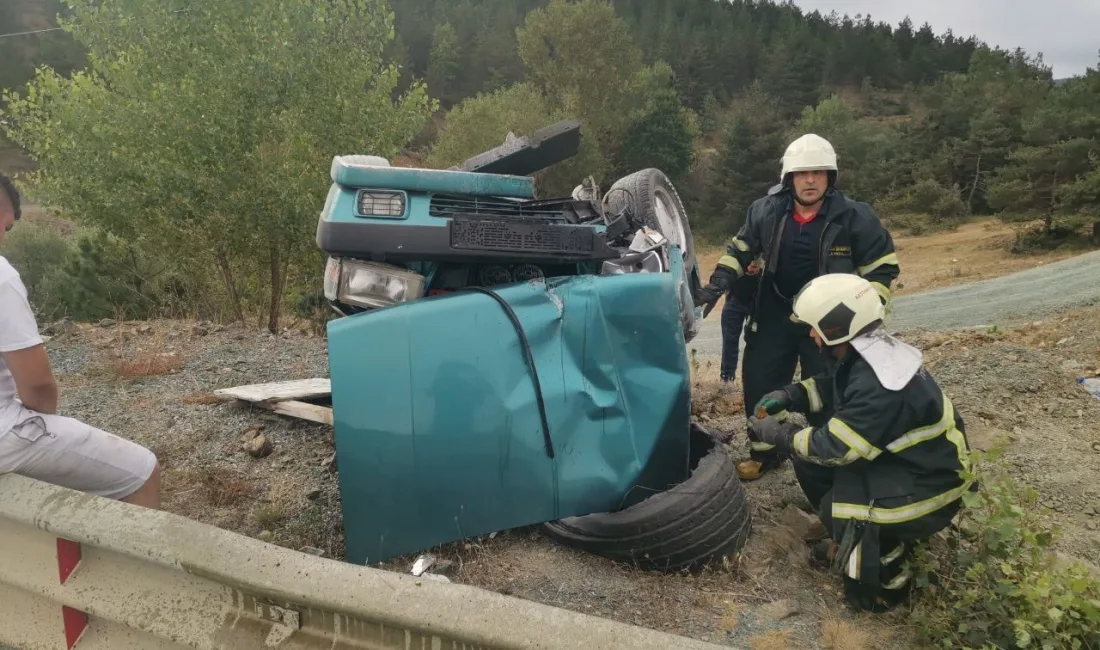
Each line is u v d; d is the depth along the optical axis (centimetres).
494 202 371
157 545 187
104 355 663
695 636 275
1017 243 3650
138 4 1107
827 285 299
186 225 1086
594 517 311
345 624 172
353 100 1209
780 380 427
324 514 362
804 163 372
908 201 5262
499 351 309
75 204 1093
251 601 183
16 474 224
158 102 1060
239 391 502
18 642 221
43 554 213
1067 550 363
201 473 404
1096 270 2091
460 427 303
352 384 298
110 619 199
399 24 10969
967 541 324
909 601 295
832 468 318
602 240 355
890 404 281
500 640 153
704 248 5534
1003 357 597
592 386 318
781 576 317
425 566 304
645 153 6359
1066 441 483
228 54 1107
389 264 365
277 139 1138
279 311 1264
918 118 6812
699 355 1347
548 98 5869
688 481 317
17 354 241
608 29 5972
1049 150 3544
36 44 7544
